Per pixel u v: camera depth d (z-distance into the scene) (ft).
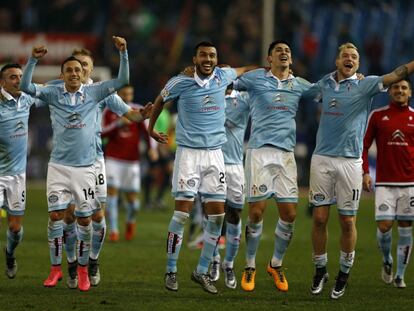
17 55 281.33
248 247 112.16
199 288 113.39
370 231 184.34
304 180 277.64
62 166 108.47
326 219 108.78
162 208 232.32
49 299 103.40
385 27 319.47
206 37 314.14
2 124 112.16
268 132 111.04
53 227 110.32
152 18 320.91
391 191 117.50
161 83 294.66
